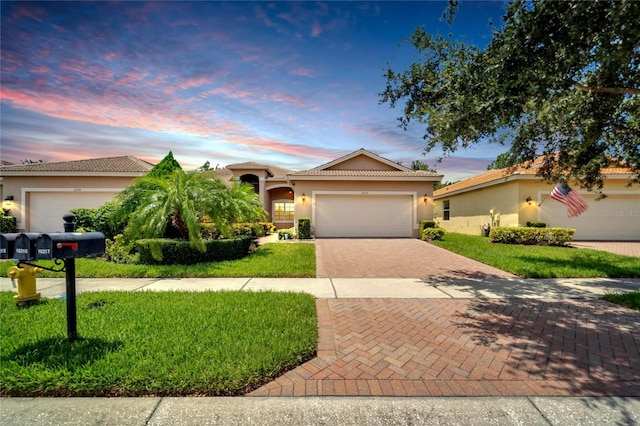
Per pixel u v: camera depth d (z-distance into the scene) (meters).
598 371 3.17
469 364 3.31
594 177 7.16
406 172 17.28
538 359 3.43
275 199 22.86
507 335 4.10
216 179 10.92
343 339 3.96
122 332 3.85
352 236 16.69
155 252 8.59
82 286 6.68
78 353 3.25
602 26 3.45
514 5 3.98
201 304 5.16
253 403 2.60
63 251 3.26
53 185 16.56
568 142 6.75
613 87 4.52
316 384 2.90
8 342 3.54
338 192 16.66
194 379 2.77
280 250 11.51
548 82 3.96
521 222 15.61
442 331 4.24
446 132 5.26
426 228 15.58
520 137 6.82
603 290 6.45
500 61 4.26
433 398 2.70
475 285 6.89
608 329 4.32
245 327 4.10
